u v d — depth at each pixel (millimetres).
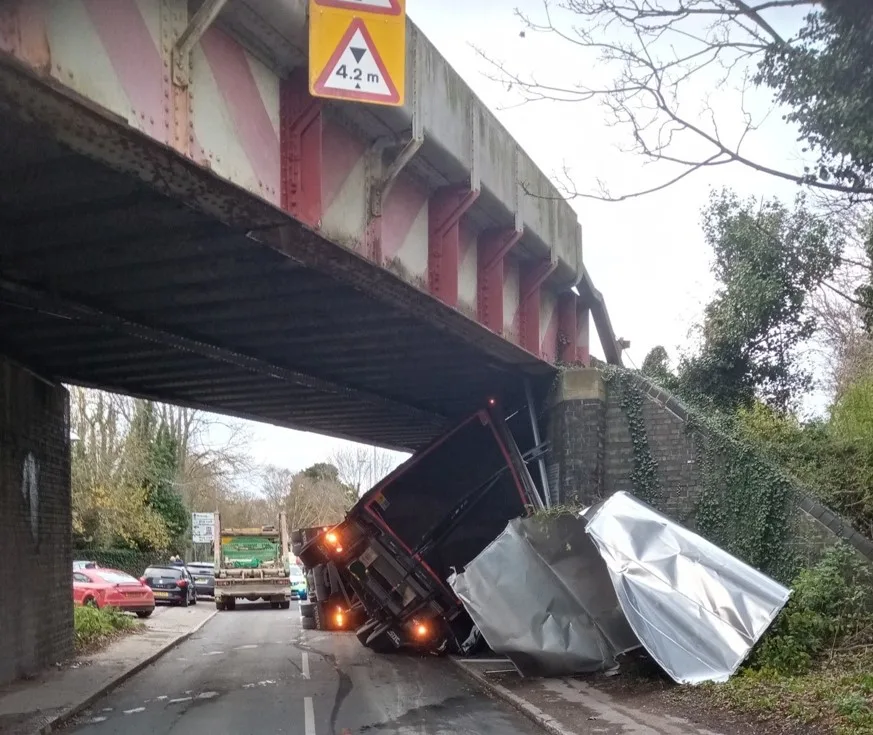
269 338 13680
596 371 16000
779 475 13523
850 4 7535
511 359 15594
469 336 13570
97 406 38719
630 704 10055
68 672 14180
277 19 7930
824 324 23828
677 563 11367
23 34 5602
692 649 10727
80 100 6090
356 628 22656
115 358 14758
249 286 10938
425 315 12227
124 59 6520
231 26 7836
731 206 20422
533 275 15641
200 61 7477
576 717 9562
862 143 8516
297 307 11961
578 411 15852
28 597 13812
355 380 17594
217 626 25344
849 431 15422
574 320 18031
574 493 15594
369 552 15961
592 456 15664
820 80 8555
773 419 16312
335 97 7879
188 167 7258
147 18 6785
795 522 13117
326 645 19219
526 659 12414
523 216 13844
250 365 14836
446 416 21422
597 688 11359
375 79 7949
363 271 10289
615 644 12180
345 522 16109
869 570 11422
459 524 16312
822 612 11078
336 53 7887
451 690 12547
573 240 16922
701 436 14891
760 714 8664
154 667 15711
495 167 12688
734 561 11391
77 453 37719
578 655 12281
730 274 20359
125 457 39562
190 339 13219
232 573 34344
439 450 16469
